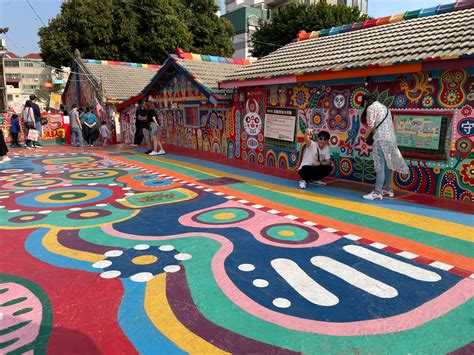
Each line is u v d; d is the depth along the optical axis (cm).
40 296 326
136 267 384
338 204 608
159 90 1485
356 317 294
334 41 931
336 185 739
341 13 2875
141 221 536
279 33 3058
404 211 561
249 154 1043
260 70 949
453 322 287
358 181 755
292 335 272
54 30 2595
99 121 1795
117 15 2628
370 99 615
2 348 256
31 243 453
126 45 2677
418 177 654
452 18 718
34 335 271
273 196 669
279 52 1068
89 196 686
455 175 606
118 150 1405
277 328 280
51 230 500
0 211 590
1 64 3984
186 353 253
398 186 686
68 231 495
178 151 1314
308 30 2891
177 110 1404
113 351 254
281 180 801
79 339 267
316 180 748
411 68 593
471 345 259
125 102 1609
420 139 641
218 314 299
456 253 411
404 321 288
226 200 648
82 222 534
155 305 311
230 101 1080
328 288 340
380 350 255
